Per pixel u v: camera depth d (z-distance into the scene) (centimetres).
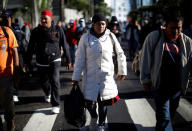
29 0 2122
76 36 948
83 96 342
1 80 346
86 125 420
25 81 795
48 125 429
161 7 1933
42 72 491
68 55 498
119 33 991
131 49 1128
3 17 473
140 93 618
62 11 2466
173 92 323
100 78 336
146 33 872
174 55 315
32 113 491
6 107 360
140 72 331
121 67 348
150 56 321
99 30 329
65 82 764
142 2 4859
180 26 308
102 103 342
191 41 317
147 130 399
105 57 335
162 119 318
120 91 644
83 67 347
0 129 357
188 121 429
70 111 335
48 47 475
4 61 345
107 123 430
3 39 344
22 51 600
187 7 996
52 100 484
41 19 476
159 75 316
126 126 416
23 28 743
